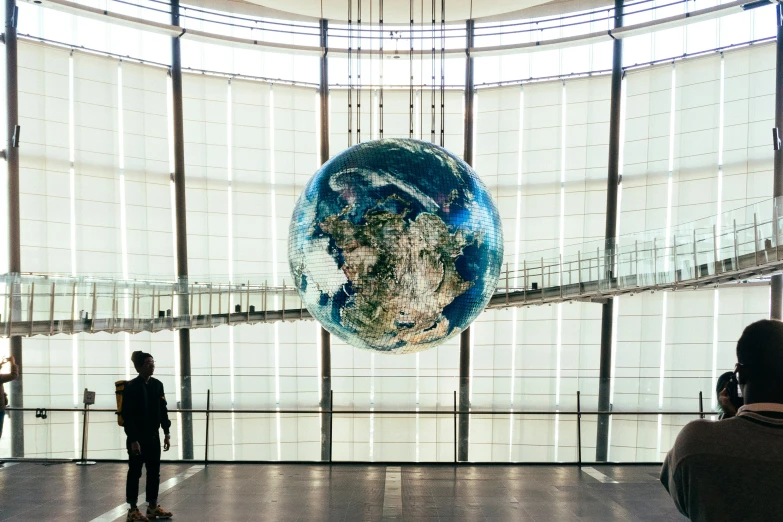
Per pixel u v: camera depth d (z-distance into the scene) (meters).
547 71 26.77
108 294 18.06
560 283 20.11
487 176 27.41
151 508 8.26
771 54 23.55
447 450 15.59
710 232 16.16
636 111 25.67
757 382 2.33
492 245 6.38
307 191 6.45
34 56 23.88
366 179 6.07
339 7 25.05
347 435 15.82
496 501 9.38
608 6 25.00
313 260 6.14
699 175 24.59
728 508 2.18
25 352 23.75
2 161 22.89
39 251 23.80
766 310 23.91
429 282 5.95
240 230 27.19
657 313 25.48
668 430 13.48
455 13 25.36
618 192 25.86
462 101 27.41
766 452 2.19
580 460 12.18
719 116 24.38
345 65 27.55
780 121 22.75
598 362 26.30
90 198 24.86
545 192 26.81
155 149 26.06
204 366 26.81
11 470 11.19
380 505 9.11
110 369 25.31
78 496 9.36
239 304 20.89
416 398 25.56
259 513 8.64
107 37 25.20
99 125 25.06
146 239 25.83
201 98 26.78
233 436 23.06
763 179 23.50
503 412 12.98
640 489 10.13
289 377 24.56
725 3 22.31
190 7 25.38
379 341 6.23
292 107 27.56
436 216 6.00
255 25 26.17
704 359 24.69
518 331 27.09
